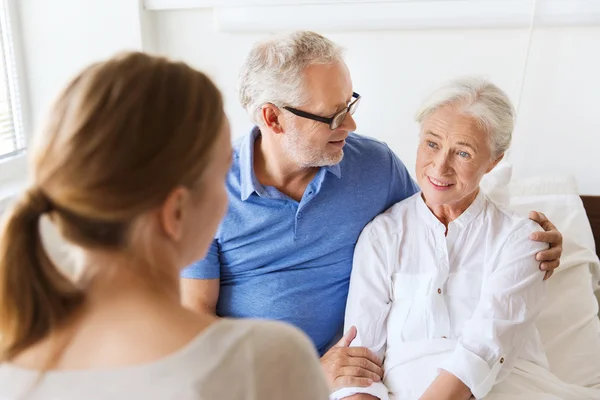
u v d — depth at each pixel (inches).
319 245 62.6
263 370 26.0
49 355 26.0
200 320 27.1
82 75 25.8
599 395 57.9
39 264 26.0
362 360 57.6
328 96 55.8
